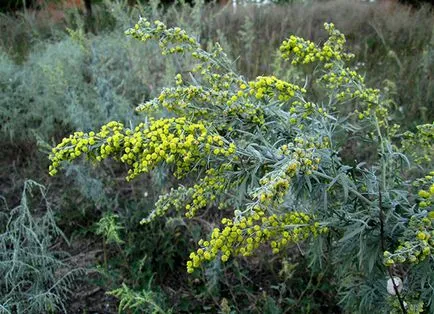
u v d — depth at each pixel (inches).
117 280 119.6
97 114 160.1
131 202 141.9
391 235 64.7
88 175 132.6
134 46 171.2
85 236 136.9
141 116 149.4
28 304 109.6
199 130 61.3
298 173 60.1
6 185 155.7
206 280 119.3
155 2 178.5
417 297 70.1
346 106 145.3
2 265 107.0
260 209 53.1
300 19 246.7
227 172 64.8
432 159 96.8
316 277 113.3
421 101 167.3
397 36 239.1
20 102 176.9
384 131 86.4
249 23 187.2
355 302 85.5
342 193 69.9
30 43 247.1
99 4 289.1
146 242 122.6
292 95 62.4
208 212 139.3
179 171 63.5
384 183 66.4
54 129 171.8
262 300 110.2
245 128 67.7
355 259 72.7
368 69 199.0
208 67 70.1
